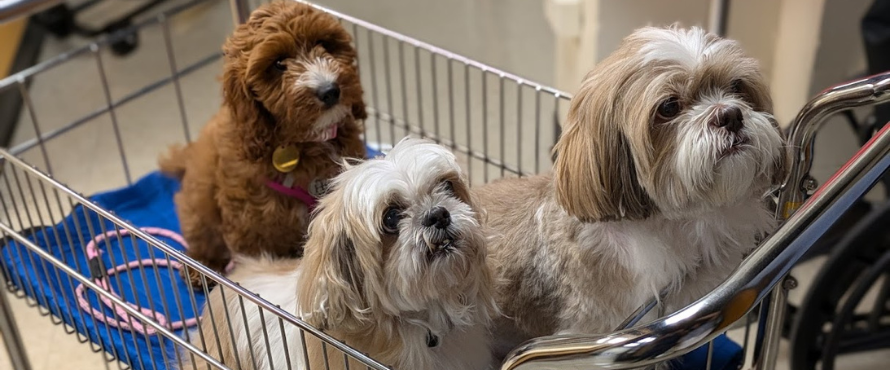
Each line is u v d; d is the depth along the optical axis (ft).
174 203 6.56
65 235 6.19
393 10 12.00
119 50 10.82
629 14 7.55
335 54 5.33
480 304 4.43
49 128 9.62
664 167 3.82
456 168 4.25
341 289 4.03
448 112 9.61
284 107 5.05
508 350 5.03
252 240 5.66
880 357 7.52
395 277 4.00
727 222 4.18
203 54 10.86
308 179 5.47
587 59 8.10
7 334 5.70
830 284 6.52
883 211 6.26
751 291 3.20
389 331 4.25
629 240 4.24
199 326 4.40
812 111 3.81
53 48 10.90
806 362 6.89
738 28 7.55
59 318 5.56
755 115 3.80
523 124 9.42
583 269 4.39
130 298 5.71
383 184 3.95
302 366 4.50
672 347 3.12
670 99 3.75
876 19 6.29
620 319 4.40
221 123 5.57
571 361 3.18
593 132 3.94
